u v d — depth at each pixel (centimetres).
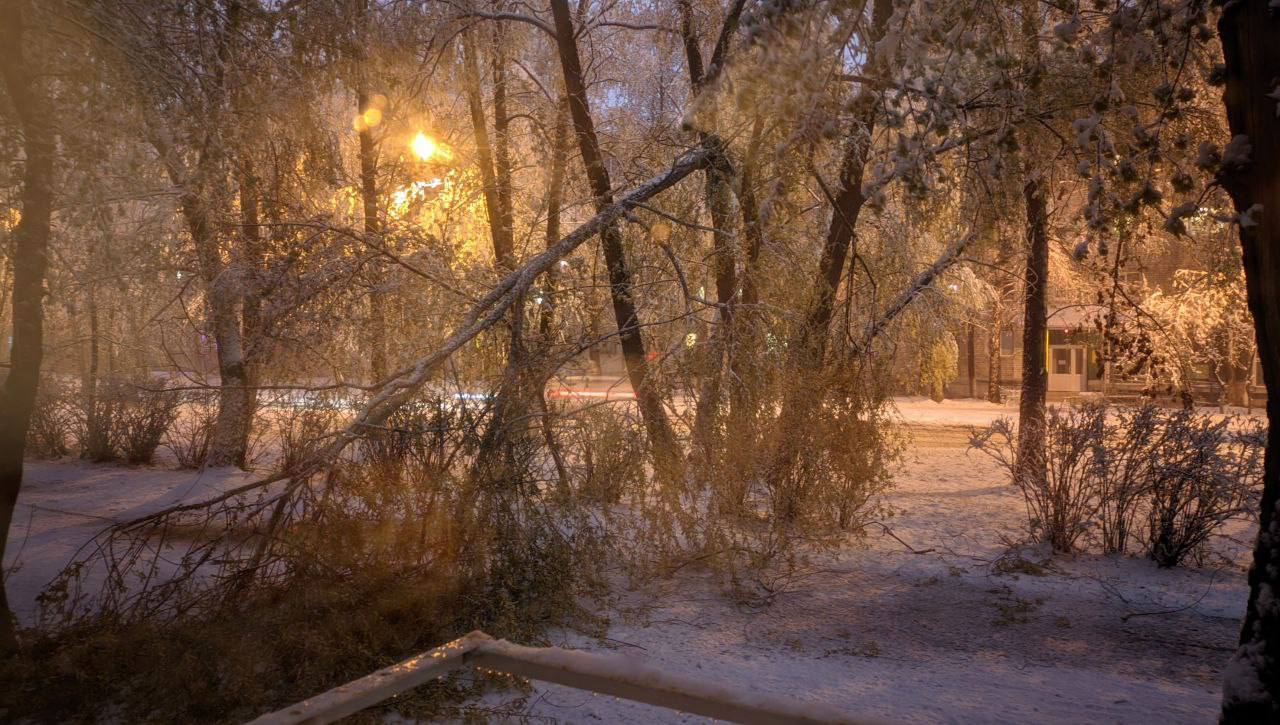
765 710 137
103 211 759
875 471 910
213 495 1166
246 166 938
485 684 512
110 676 484
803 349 898
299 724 138
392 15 1288
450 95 1447
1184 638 677
